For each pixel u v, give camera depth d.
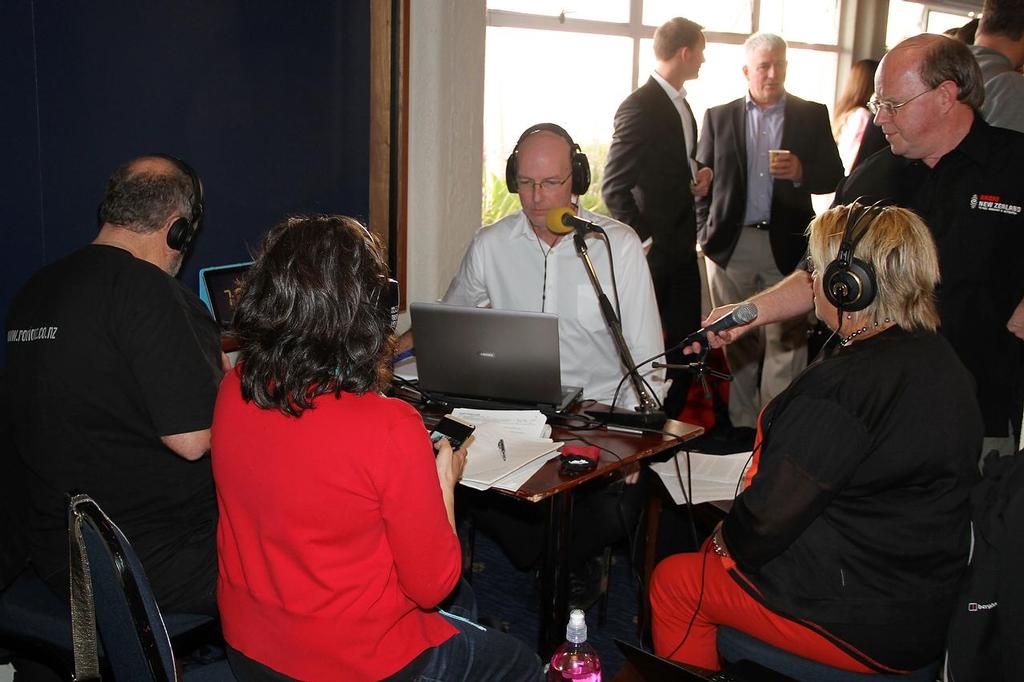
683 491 2.02
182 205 1.79
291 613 1.26
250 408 1.27
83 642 1.29
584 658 1.77
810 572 1.51
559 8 4.04
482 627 1.58
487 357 2.06
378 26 3.09
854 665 1.51
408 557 1.26
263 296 1.25
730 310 2.09
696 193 3.81
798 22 5.20
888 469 1.44
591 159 4.36
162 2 2.41
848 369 1.47
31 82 2.15
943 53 1.98
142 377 1.63
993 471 1.45
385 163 3.21
